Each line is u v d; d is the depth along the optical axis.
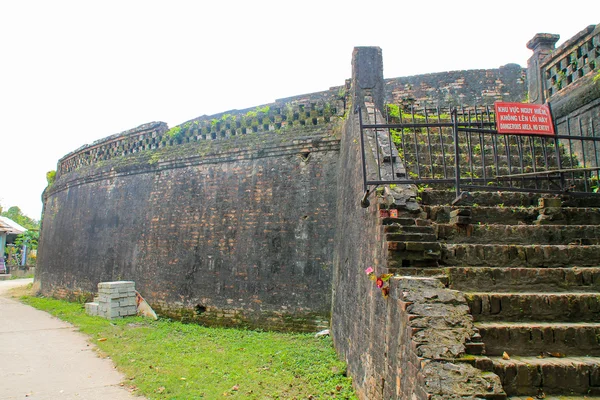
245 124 12.34
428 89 12.94
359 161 7.03
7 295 20.50
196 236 12.29
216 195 12.22
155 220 13.46
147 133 14.84
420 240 5.01
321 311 9.96
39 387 6.68
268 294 10.66
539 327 4.30
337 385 6.37
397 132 8.69
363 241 6.32
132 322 11.75
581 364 3.91
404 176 6.12
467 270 5.05
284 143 11.34
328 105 11.13
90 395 6.32
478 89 12.70
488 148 8.59
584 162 7.52
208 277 11.73
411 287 4.29
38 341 9.70
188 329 10.77
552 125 6.25
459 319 3.96
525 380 3.84
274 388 6.34
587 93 8.31
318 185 10.66
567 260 5.43
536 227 5.96
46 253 19.47
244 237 11.38
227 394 6.14
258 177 11.59
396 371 4.23
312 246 10.40
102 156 16.86
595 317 4.65
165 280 12.63
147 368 7.43
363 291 6.06
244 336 9.84
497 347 4.23
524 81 12.60
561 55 9.35
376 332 5.12
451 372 3.41
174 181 13.31
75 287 16.22
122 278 14.01
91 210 16.27
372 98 9.28
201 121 13.41
